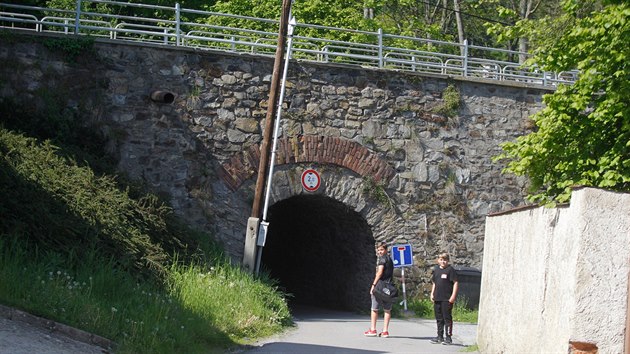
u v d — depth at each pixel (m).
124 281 15.14
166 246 19.64
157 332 12.98
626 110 13.12
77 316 12.02
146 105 22.06
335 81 23.84
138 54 22.08
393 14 42.09
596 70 13.41
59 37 21.36
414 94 24.53
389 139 24.25
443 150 24.72
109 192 18.92
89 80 21.59
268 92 23.12
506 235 13.83
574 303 9.62
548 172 14.48
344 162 23.80
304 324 19.88
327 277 28.94
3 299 11.48
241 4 36.69
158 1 35.12
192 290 16.80
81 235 16.11
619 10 12.94
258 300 18.38
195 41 35.31
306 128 23.48
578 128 13.92
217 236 22.45
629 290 9.55
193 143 22.44
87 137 21.41
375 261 24.48
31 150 18.73
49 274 12.95
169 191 22.12
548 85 26.08
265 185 22.95
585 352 9.59
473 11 42.59
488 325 14.74
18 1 31.86
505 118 25.25
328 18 37.03
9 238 14.16
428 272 24.50
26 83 21.03
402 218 24.34
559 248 10.50
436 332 19.58
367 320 22.33
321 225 28.19
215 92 22.70
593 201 9.65
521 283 12.47
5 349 9.82
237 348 14.75
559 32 16.73
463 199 24.86
